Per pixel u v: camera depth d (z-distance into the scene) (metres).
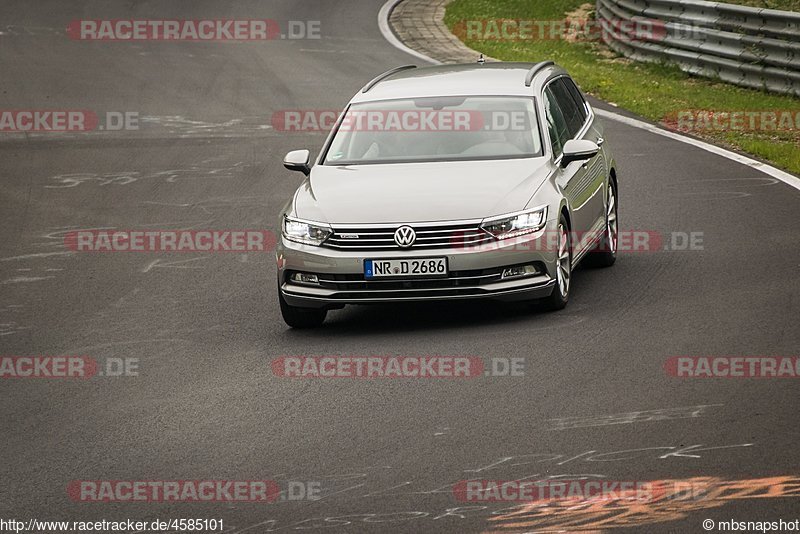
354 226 34.06
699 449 23.50
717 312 34.00
